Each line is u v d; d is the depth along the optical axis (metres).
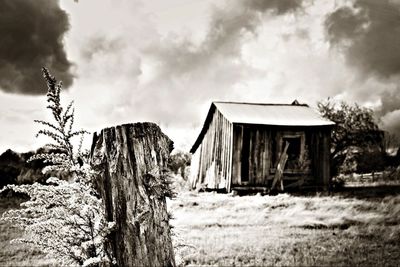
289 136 25.22
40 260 9.54
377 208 16.72
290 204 18.69
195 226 13.88
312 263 9.83
